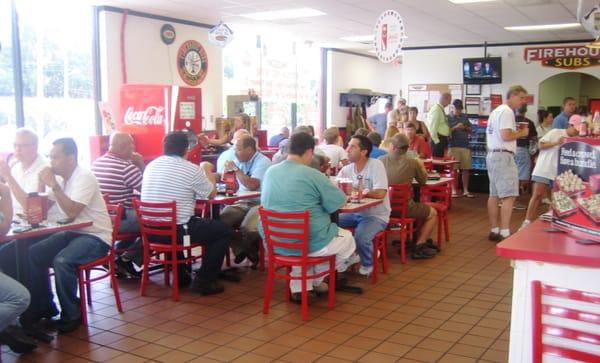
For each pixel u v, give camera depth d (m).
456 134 10.59
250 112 10.63
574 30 10.55
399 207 5.68
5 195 3.33
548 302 2.09
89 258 4.03
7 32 7.23
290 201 4.15
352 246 4.42
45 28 7.72
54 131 7.94
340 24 10.22
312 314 4.29
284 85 12.80
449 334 3.89
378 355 3.53
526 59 11.94
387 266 5.67
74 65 8.12
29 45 7.54
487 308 4.43
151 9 8.66
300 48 13.23
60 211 4.09
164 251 4.68
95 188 4.07
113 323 4.09
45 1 7.69
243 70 11.49
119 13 8.49
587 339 2.01
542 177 6.96
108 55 8.38
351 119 14.53
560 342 2.06
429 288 4.95
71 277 3.90
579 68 11.56
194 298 4.67
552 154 6.88
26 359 3.47
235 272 5.44
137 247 4.93
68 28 8.01
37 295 3.91
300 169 4.18
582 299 2.03
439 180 6.68
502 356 3.52
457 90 12.45
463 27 10.30
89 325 4.05
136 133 7.51
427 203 6.53
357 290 4.80
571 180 2.43
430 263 5.80
